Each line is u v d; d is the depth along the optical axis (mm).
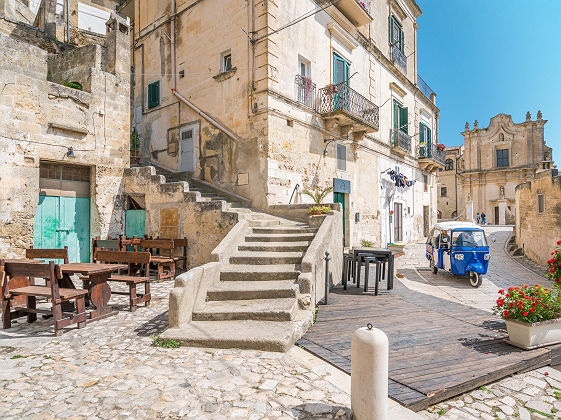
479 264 9344
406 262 13648
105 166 9969
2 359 3863
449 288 9297
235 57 10750
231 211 8516
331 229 7602
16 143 7973
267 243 7270
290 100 10500
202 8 11906
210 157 11508
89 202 9938
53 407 2879
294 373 3576
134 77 14930
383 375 2672
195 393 3135
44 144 8531
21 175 8039
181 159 12656
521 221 15836
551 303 4594
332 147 12492
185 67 12539
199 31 12008
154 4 13867
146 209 10125
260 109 9953
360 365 2699
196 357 3943
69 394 3098
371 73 15297
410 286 8891
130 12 15992
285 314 4766
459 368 3771
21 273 4836
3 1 13836
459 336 4840
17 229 7938
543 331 4441
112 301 6426
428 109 23000
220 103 11211
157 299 6594
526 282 10094
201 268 5426
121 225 10375
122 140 10453
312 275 5750
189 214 9148
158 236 9828
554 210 11938
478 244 9664
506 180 34750
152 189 9984
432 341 4617
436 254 10734
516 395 3445
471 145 36812
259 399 3047
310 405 2963
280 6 10297
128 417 2754
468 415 3055
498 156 35531
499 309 4711
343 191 13023
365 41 14750
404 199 18844
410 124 19984
